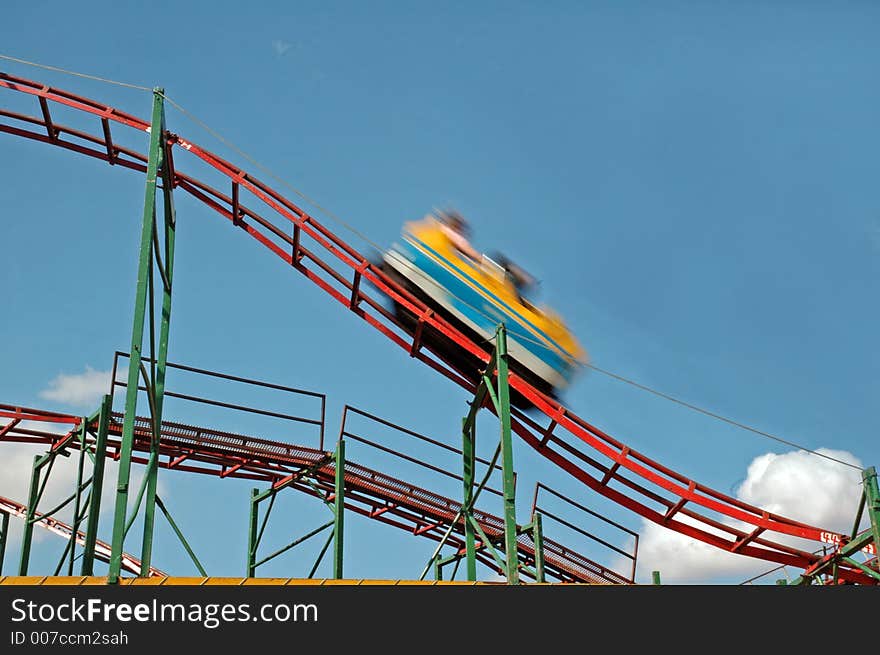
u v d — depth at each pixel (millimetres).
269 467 48875
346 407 47125
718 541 47250
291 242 45625
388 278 44500
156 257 36625
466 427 44938
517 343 47562
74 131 44875
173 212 40562
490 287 49625
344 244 44625
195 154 43469
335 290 45969
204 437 45062
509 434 37594
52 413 48719
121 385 41875
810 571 47219
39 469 49344
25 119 44250
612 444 44875
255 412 45688
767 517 45031
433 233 50094
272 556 48531
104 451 35688
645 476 44656
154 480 36000
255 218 45969
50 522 53750
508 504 36344
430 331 45469
